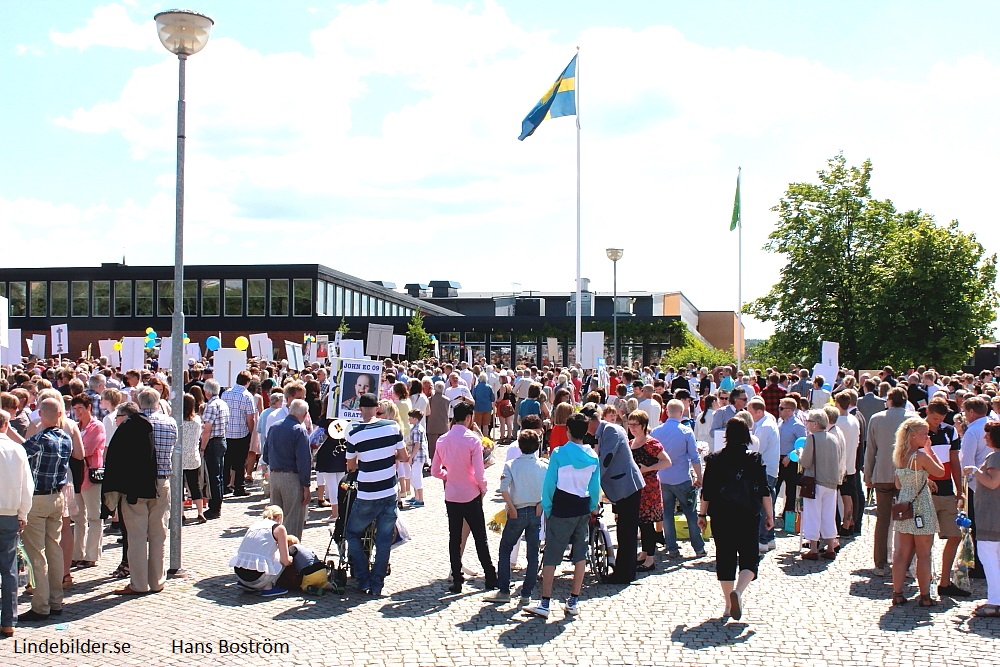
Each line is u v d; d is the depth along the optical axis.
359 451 9.55
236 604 8.97
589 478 8.80
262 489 15.95
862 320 42.75
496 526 10.41
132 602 9.02
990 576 8.62
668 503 11.39
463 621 8.45
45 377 21.00
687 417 20.05
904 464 9.03
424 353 52.69
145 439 9.29
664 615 8.65
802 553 11.30
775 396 18.12
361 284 63.97
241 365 21.78
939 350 41.25
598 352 26.81
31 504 7.97
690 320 84.75
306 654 7.44
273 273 56.22
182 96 10.24
